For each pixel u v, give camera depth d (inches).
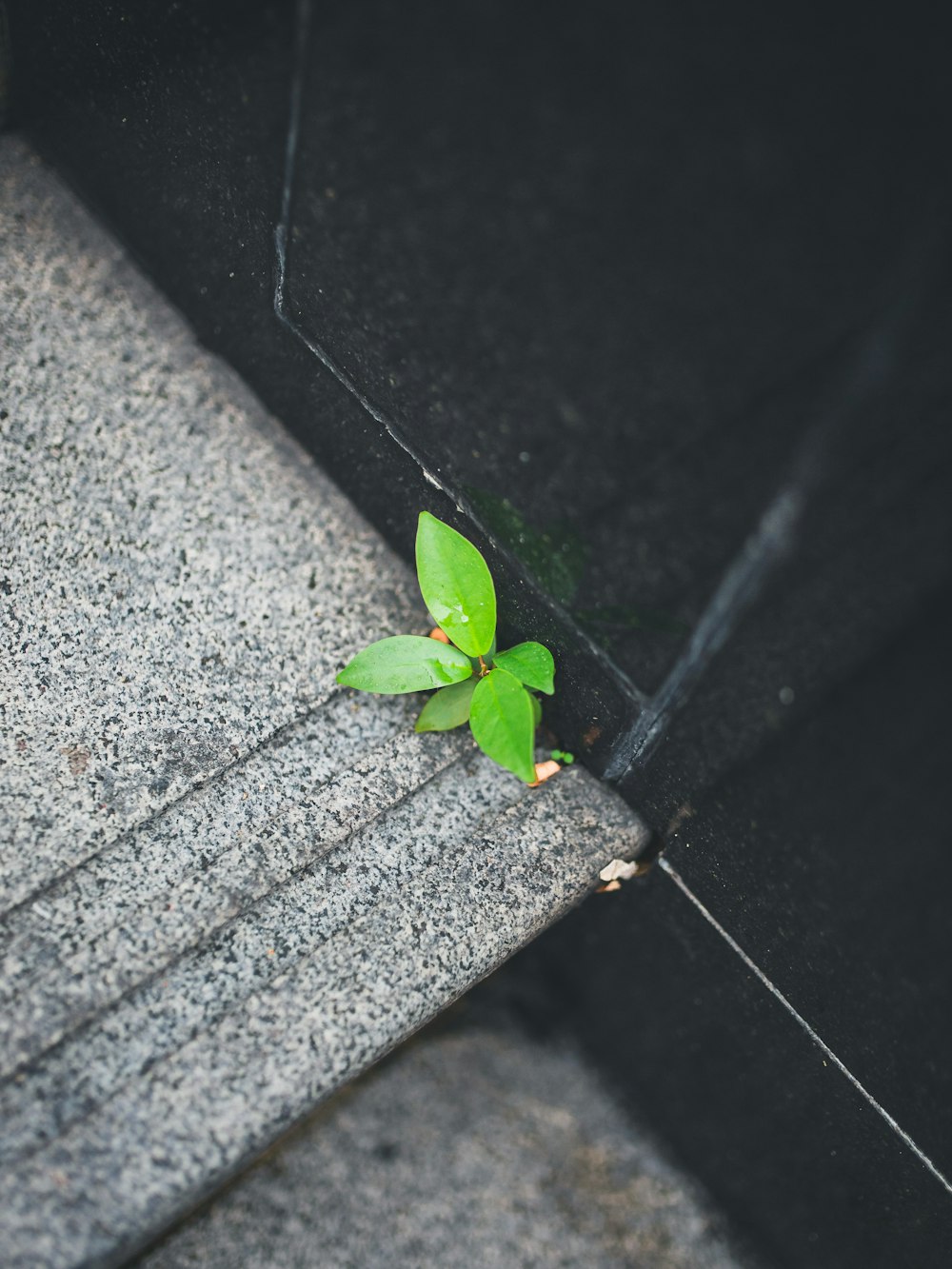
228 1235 17.7
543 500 21.3
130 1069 14.8
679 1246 18.7
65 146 18.1
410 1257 18.0
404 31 27.2
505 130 26.5
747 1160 18.3
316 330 16.9
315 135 24.0
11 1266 14.1
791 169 28.4
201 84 17.1
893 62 30.6
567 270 24.7
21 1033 14.8
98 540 16.7
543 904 15.9
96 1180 14.5
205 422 17.5
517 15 28.9
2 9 17.4
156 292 18.1
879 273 26.4
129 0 16.3
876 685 22.7
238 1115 14.8
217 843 15.7
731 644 21.5
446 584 16.0
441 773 16.4
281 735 16.3
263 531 17.1
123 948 15.2
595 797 16.5
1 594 16.2
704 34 30.3
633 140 27.6
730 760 20.3
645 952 17.9
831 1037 16.5
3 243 17.8
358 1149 18.5
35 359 17.3
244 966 15.3
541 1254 18.3
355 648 16.8
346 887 15.7
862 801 21.8
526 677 16.0
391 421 16.7
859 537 23.5
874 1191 16.8
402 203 24.1
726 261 26.3
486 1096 19.2
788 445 23.8
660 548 22.2
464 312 23.4
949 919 21.3
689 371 24.4
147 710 16.1
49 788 15.6
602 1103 19.6
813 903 20.1
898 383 25.2
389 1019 15.3
